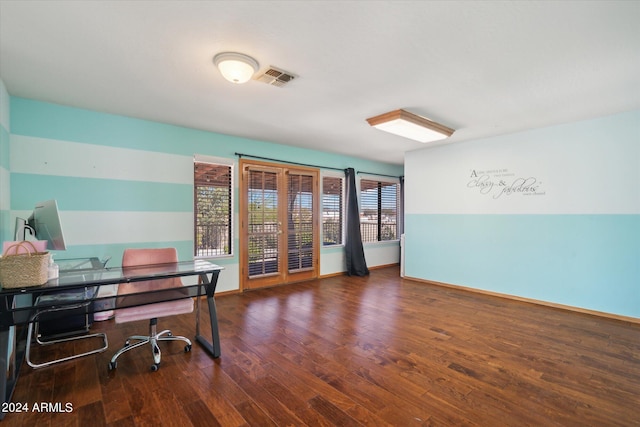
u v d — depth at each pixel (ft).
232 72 7.51
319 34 6.49
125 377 7.18
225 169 14.71
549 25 6.15
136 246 12.18
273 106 10.83
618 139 11.63
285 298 14.03
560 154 12.91
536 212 13.56
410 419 5.80
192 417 5.80
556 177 13.03
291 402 6.28
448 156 16.51
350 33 6.44
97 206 11.39
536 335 9.88
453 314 11.93
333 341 9.29
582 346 9.07
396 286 16.56
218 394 6.54
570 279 12.67
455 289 15.96
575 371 7.61
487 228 15.03
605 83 8.87
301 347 8.86
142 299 7.97
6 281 5.78
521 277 13.96
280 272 16.76
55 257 10.51
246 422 5.68
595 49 7.04
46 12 5.76
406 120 11.31
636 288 11.27
